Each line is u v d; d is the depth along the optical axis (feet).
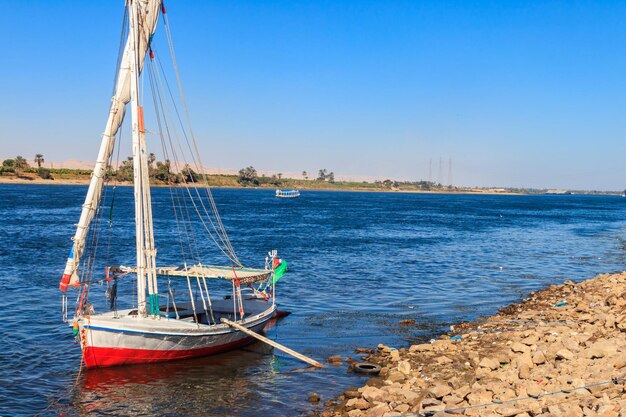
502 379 64.64
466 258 207.10
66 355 84.79
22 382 73.87
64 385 73.20
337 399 68.54
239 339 89.86
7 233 241.14
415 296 135.23
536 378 62.69
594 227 389.80
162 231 278.46
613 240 294.87
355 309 120.16
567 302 114.73
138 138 80.89
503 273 174.19
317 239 256.32
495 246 250.98
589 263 202.80
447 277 163.63
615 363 61.62
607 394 53.78
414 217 451.94
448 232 318.04
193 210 456.45
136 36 78.13
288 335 99.14
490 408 55.31
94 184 77.25
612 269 188.55
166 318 86.02
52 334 95.61
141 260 83.20
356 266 179.11
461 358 77.25
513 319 102.01
